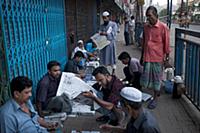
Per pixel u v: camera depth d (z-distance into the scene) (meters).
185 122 4.30
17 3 4.00
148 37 4.98
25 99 2.74
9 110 2.71
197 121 4.33
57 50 6.84
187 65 5.24
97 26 17.48
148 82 5.02
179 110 4.80
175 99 5.36
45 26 5.62
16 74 3.86
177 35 5.88
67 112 4.21
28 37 4.45
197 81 4.60
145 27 5.07
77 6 10.72
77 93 4.14
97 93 4.09
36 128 2.98
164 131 3.99
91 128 3.88
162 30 4.89
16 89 2.69
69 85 4.27
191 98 4.96
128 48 14.18
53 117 3.94
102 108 4.00
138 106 2.33
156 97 5.00
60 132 3.56
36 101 4.13
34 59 4.76
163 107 4.95
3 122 2.66
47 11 5.80
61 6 7.48
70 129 3.86
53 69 4.15
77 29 10.71
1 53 3.44
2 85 3.37
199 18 24.09
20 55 4.04
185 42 5.37
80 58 6.00
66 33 8.30
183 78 5.72
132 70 5.55
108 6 24.67
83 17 12.30
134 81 5.57
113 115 3.62
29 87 2.73
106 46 7.41
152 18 4.86
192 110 4.80
